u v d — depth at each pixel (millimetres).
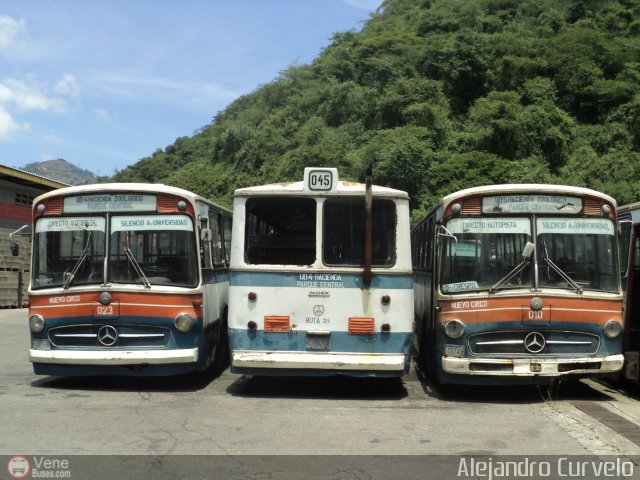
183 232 8789
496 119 54406
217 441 6113
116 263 8625
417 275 13031
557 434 6547
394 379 10016
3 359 11680
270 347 8383
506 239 8406
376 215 8531
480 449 5965
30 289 8656
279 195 8555
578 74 63219
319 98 72250
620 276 8445
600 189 45125
